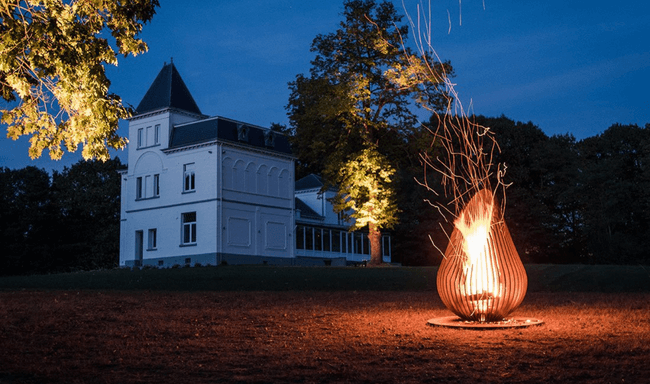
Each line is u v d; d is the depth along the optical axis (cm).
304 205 5997
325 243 5494
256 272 2741
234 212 4566
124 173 5100
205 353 880
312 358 846
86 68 1061
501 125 6056
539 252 6034
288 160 5075
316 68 3494
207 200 4481
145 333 1034
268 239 4822
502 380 727
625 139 5981
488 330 1039
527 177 5978
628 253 5247
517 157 6031
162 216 4728
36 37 1006
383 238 6112
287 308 1427
